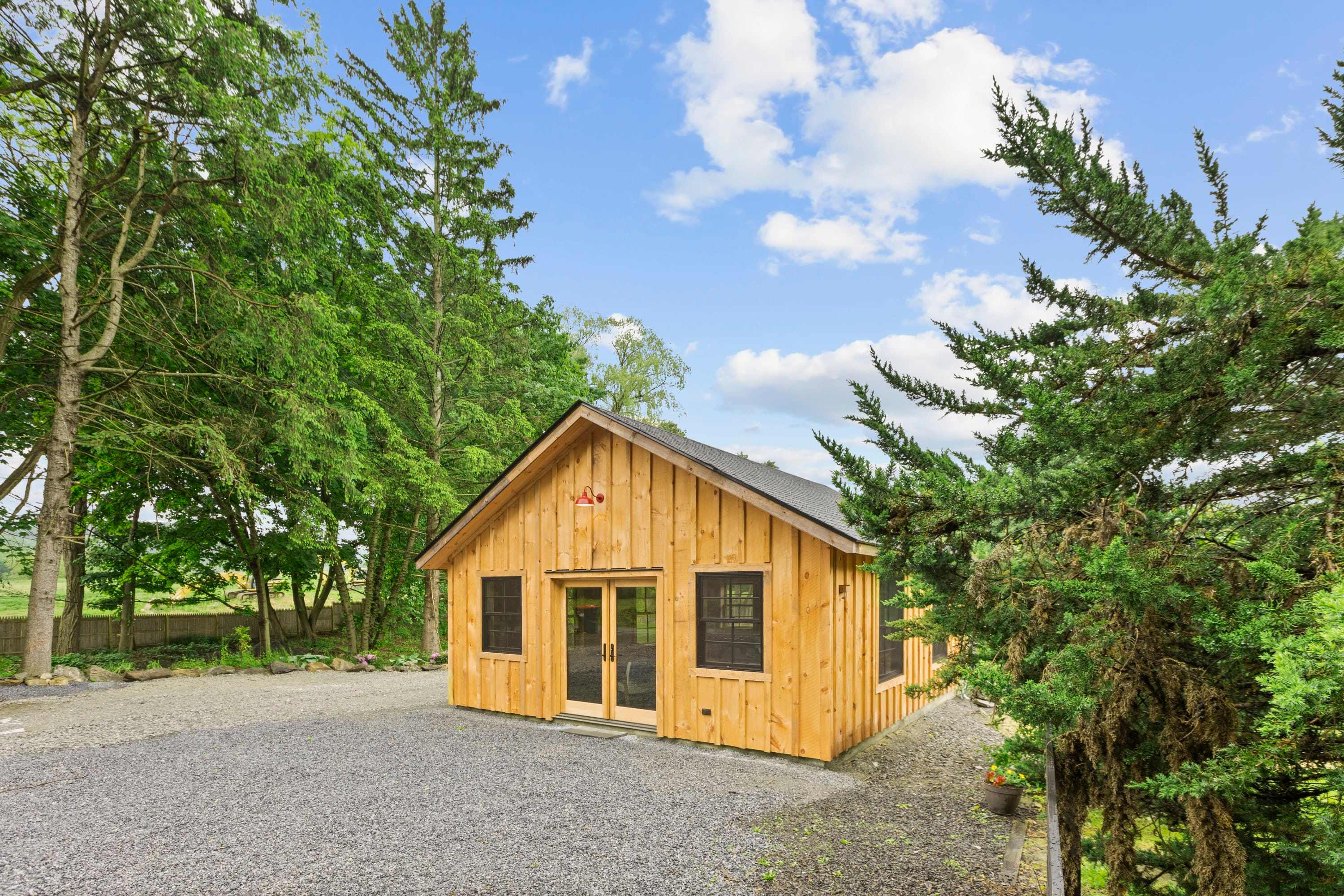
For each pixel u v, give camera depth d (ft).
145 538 52.54
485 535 34.53
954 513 9.14
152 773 22.22
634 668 29.50
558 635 31.65
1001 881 14.44
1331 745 6.44
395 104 57.82
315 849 15.98
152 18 40.60
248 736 27.61
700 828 17.46
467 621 34.94
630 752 25.61
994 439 8.75
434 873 14.78
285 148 46.14
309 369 47.03
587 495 30.91
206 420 46.24
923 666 35.17
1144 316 7.82
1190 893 8.39
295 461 46.65
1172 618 7.35
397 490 54.08
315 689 40.81
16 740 26.58
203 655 56.54
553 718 30.99
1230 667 7.00
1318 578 6.17
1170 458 7.42
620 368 96.84
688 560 27.91
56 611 67.31
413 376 54.13
